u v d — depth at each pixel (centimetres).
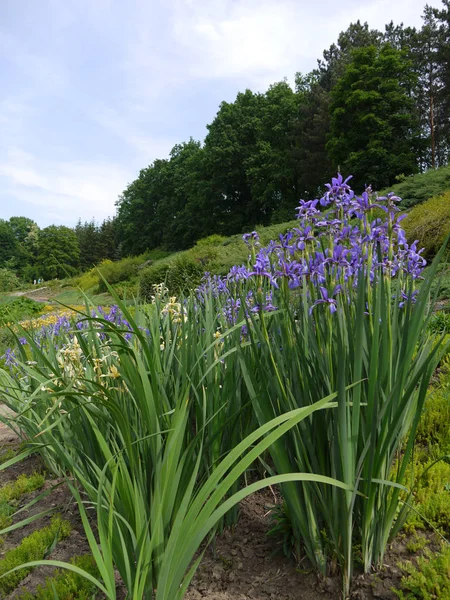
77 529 296
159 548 178
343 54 4119
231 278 366
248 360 256
